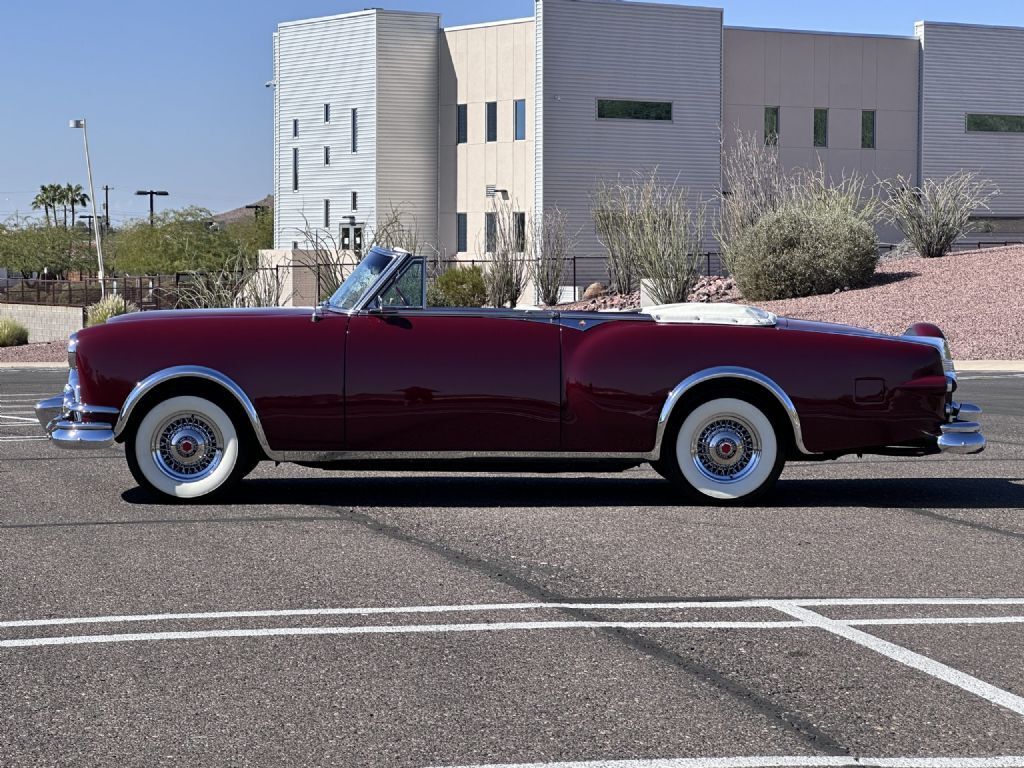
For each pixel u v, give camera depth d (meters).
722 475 9.09
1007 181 56.25
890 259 38.25
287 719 4.62
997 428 14.34
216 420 8.99
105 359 8.80
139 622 5.91
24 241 100.00
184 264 84.44
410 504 9.12
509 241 41.25
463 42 52.53
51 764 4.20
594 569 7.02
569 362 8.84
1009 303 28.50
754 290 33.12
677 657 5.39
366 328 8.85
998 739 4.45
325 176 54.97
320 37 54.75
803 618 6.02
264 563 7.14
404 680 5.07
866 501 9.34
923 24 54.53
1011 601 6.35
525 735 4.45
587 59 50.12
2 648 5.50
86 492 9.64
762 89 52.81
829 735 4.48
